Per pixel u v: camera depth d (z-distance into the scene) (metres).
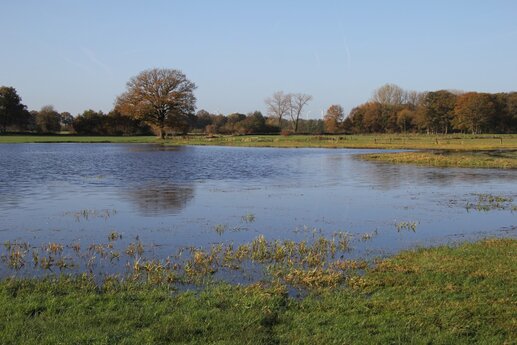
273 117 161.75
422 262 11.84
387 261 12.09
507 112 121.62
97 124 120.06
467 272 10.87
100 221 18.05
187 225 17.42
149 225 17.38
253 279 10.90
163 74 94.25
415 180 31.72
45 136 110.94
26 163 44.16
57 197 23.97
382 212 20.27
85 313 8.35
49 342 7.09
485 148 64.25
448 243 14.66
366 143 82.88
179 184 29.64
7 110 117.69
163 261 12.52
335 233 16.23
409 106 144.25
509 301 8.99
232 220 18.41
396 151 64.38
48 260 12.47
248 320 8.09
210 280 10.70
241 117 149.88
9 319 7.95
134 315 8.21
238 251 13.06
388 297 9.33
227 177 33.69
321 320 8.20
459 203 22.56
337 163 45.53
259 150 69.50
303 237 15.68
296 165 43.66
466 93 125.88
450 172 36.75
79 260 12.60
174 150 68.94
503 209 20.92
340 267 11.68
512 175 34.53
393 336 7.54
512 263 11.55
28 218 18.58
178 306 8.79
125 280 10.62
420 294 9.47
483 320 8.17
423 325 7.98
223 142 89.56
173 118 95.50
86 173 35.91
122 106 95.06
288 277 10.69
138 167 41.22
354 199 23.75
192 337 7.42
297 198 24.06
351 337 7.53
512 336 7.59
